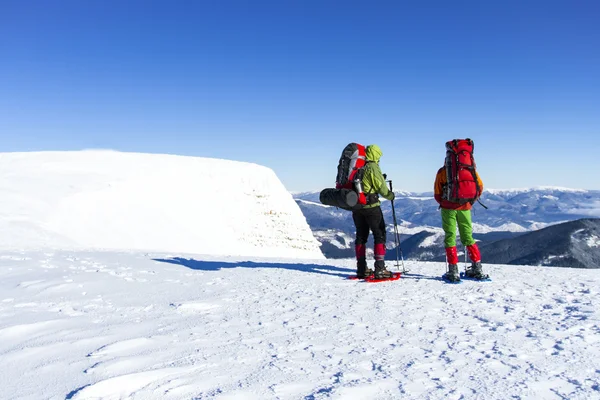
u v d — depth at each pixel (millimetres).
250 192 53531
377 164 6949
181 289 6129
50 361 2922
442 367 2922
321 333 3842
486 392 2473
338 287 6316
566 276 7301
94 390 2359
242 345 3426
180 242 37969
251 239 47250
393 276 7105
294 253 50031
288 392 2443
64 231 30766
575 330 3900
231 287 6301
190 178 49906
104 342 3426
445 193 6910
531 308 4875
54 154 45906
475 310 4793
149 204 41094
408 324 4180
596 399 2365
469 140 6934
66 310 4664
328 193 7062
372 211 6918
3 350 3182
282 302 5246
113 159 48125
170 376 2684
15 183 35688
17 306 4832
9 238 26234
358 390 2469
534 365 2963
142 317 4402
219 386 2527
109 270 7887
